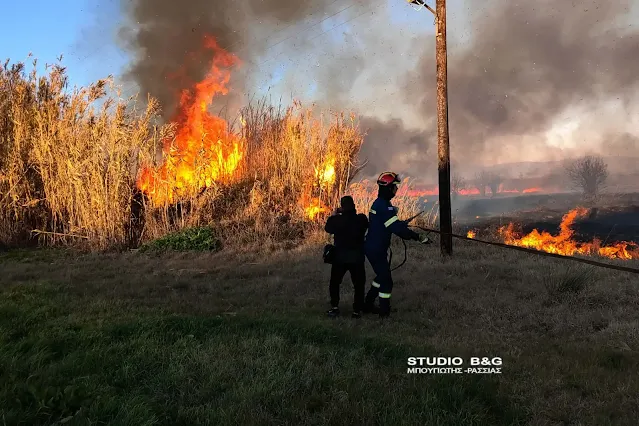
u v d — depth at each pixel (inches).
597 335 196.5
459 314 233.0
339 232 227.5
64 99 511.5
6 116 507.5
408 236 226.5
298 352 153.5
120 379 128.7
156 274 336.5
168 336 167.8
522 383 138.0
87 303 233.3
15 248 471.5
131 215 499.2
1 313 196.9
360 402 116.1
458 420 109.2
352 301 261.0
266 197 558.6
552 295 256.5
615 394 129.0
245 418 106.0
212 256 421.1
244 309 232.2
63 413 103.0
